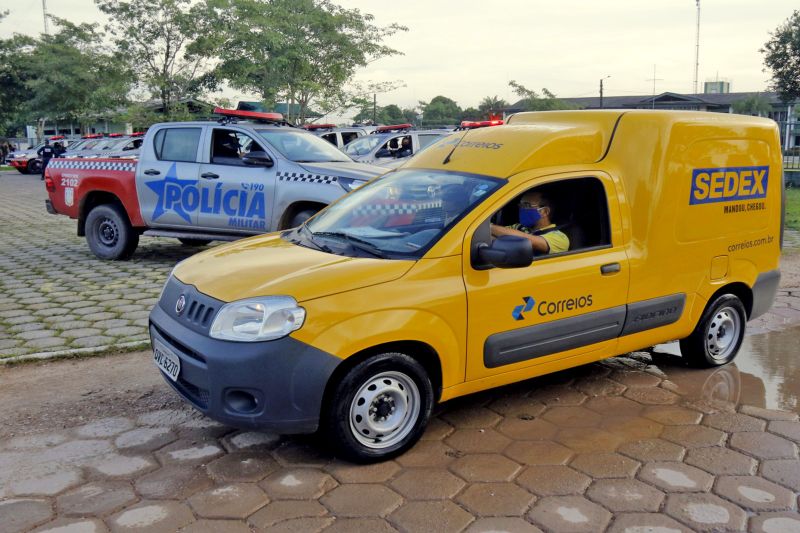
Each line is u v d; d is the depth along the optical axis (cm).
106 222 979
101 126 4578
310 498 361
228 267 426
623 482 377
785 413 471
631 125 491
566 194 468
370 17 2723
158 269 927
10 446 418
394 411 400
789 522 340
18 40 4228
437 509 350
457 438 430
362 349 378
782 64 3080
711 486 374
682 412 472
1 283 840
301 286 378
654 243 487
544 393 504
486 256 405
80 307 730
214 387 374
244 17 2477
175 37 2500
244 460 401
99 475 385
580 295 455
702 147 508
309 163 865
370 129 2067
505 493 366
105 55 2603
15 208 1772
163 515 346
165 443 422
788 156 2722
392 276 393
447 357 407
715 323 551
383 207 463
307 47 2528
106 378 530
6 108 4325
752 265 562
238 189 882
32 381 524
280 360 366
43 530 333
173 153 926
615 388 516
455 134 524
